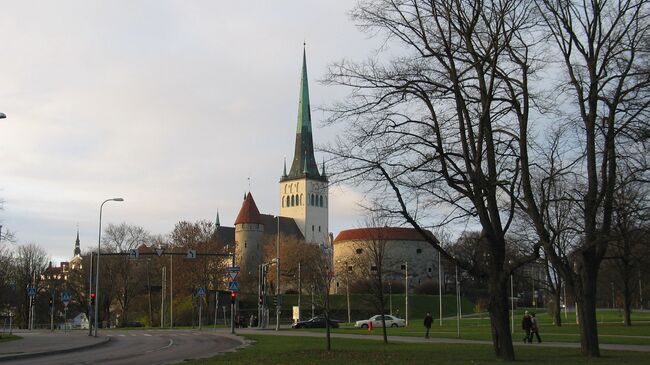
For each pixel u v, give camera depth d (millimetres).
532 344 37312
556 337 45562
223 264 108438
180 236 107188
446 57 23125
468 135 23703
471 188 23047
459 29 22828
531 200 24109
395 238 137375
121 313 114188
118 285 105875
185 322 100500
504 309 23109
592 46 25703
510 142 24297
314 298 76312
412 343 38312
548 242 24875
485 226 22406
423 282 138500
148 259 107688
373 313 107500
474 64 22359
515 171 23547
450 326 71938
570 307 126875
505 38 21984
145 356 30609
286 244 137250
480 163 22094
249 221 173750
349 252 134875
